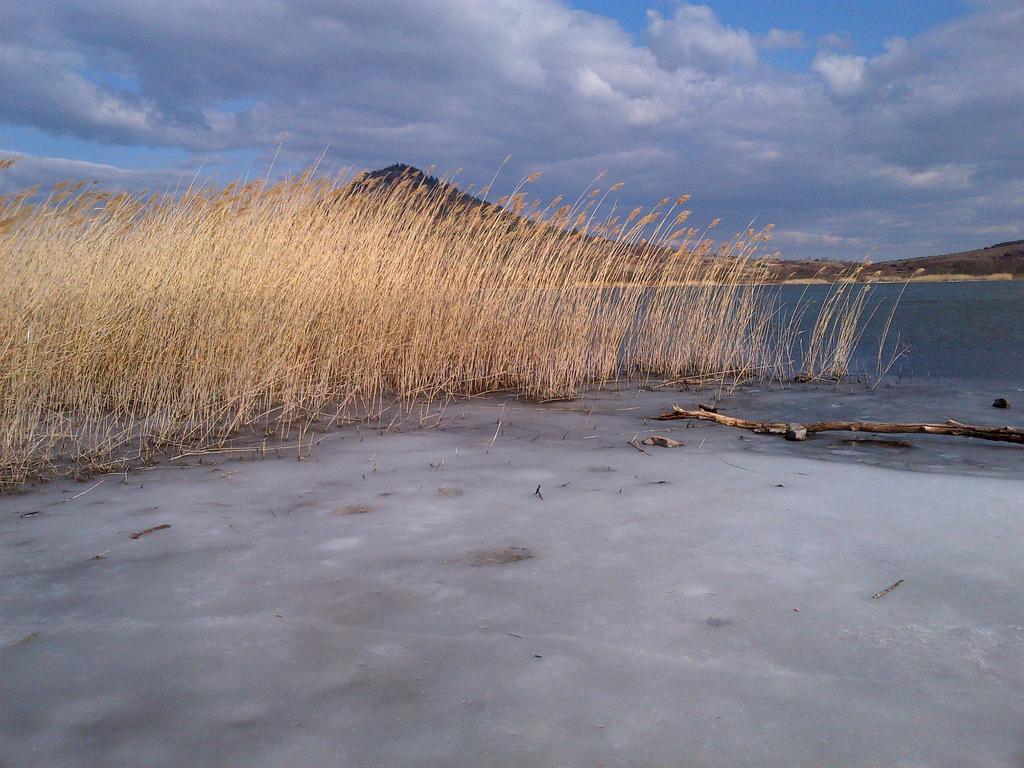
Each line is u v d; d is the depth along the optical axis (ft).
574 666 6.02
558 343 26.91
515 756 4.87
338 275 24.08
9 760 4.87
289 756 4.88
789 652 6.24
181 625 6.89
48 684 5.87
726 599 7.29
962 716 5.29
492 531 9.43
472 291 26.89
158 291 20.80
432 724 5.24
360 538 9.27
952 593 7.38
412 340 24.53
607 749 4.95
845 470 12.71
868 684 5.74
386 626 6.79
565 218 28.12
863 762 4.78
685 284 31.48
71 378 19.19
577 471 12.73
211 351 19.75
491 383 25.76
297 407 19.80
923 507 10.32
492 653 6.25
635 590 7.52
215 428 17.53
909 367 31.32
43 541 9.53
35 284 19.35
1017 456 14.05
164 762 4.83
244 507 10.87
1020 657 6.11
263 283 21.83
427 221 27.22
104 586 7.90
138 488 12.25
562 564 8.25
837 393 24.43
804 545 8.78
